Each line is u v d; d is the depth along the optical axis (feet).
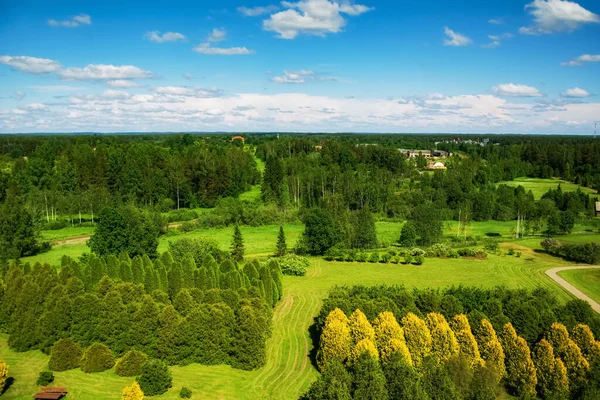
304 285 188.34
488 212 364.38
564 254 231.30
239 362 116.78
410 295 133.59
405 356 103.35
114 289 131.95
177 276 154.20
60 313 123.95
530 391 103.76
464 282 188.55
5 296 139.95
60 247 253.03
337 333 110.93
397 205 385.29
